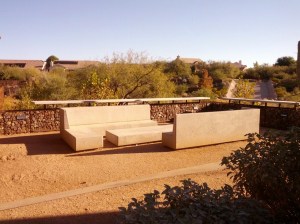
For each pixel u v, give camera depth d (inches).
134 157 268.2
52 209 159.6
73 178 213.6
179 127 290.2
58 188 194.4
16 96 853.8
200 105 494.9
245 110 333.1
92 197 176.2
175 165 245.3
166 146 304.7
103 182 205.2
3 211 157.3
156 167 239.6
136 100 423.2
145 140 317.7
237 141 332.5
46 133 371.6
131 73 697.6
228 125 322.0
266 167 107.9
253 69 1520.7
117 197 175.6
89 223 143.1
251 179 115.7
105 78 666.2
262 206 112.6
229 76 1550.2
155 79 695.7
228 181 201.3
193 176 213.9
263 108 432.5
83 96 625.9
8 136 351.6
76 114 340.5
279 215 114.4
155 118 449.7
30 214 153.6
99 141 293.0
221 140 318.7
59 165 244.1
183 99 469.4
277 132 117.9
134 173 224.5
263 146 116.3
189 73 1302.9
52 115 384.8
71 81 767.7
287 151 107.8
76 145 282.8
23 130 369.4
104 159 261.6
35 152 283.1
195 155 276.2
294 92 951.0
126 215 95.1
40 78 770.2
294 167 107.7
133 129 341.1
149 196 106.7
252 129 340.5
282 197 112.3
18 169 232.2
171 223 92.0
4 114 356.2
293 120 397.4
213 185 193.8
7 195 181.8
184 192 109.4
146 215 93.9
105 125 347.9
